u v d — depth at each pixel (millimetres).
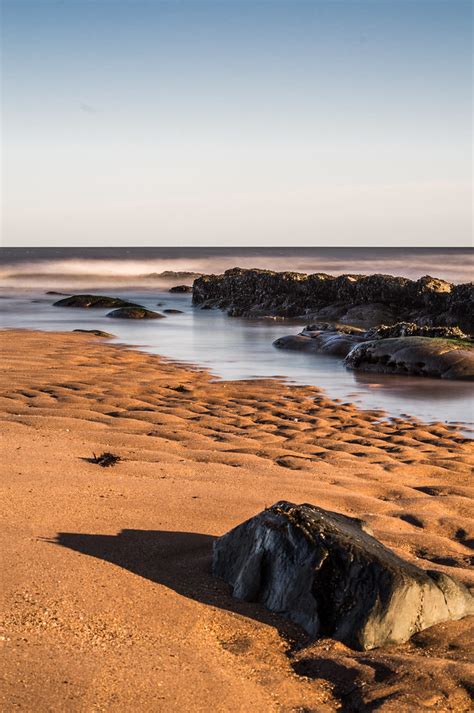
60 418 12516
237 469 9734
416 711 4637
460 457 11219
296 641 5434
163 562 6480
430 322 30156
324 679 5020
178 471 9398
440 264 75375
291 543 5820
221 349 24000
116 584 5957
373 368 19969
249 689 4805
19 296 47750
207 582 6164
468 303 29719
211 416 13602
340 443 11812
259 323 33312
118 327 30938
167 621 5508
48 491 8102
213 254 145375
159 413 13484
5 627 5227
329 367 20438
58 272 68812
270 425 13125
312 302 36438
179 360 21359
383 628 5383
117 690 4621
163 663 4961
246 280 40531
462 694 4809
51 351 22203
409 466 10562
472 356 19156
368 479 9789
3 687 4551
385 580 5453
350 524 6254
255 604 5859
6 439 10531
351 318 33312
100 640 5172
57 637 5152
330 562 5617
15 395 14820
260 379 18172
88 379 17172
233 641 5387
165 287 57469
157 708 4496
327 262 83000
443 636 5527
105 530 7066
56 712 4375
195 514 7707
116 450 10328
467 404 15570
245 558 6098
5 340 24453
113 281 61906
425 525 8203
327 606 5523
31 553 6379
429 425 13500
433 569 6656
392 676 4977
